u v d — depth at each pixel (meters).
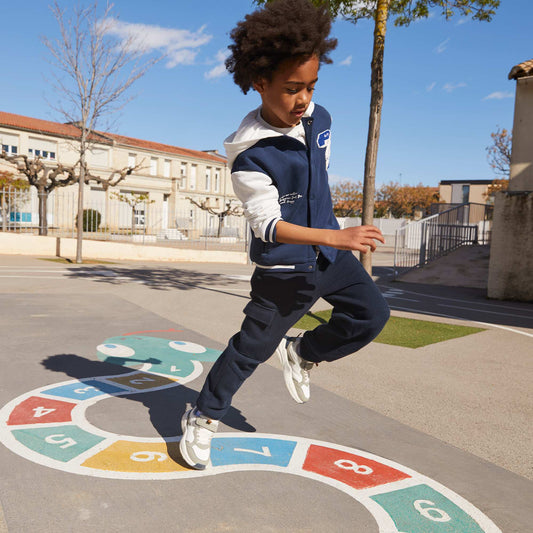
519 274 10.24
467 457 2.69
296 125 1.96
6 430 2.68
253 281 2.12
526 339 6.20
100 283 9.87
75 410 3.03
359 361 4.75
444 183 64.00
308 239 1.74
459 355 5.21
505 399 3.78
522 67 9.93
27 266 12.59
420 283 13.76
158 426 2.85
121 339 5.11
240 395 3.49
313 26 1.68
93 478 2.20
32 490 2.06
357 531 1.89
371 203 6.78
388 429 3.04
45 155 34.38
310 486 2.23
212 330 5.94
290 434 2.84
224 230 37.47
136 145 40.44
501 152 32.31
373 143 6.71
